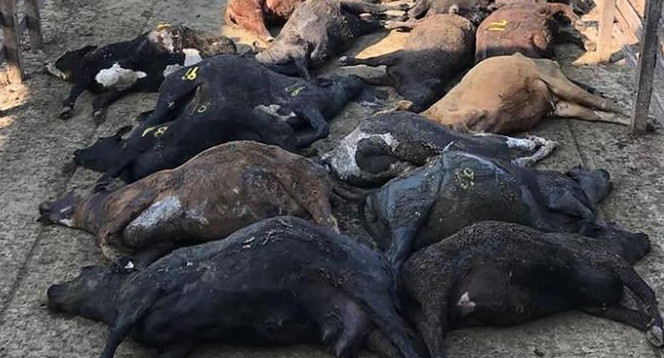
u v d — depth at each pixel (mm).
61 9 11031
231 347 6355
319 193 6895
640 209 7598
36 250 7324
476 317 6250
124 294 6168
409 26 10195
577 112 8633
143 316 6023
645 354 6277
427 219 6828
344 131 8664
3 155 8484
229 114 7715
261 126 7742
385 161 7598
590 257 6367
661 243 7207
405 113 7789
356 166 7656
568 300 6371
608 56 9719
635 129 8484
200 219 6793
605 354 6281
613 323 6484
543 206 7102
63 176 8195
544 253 6195
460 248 6219
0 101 9289
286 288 5980
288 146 7789
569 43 10023
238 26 10523
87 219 7281
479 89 8359
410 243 6715
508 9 9773
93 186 7715
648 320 6344
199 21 10734
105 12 10969
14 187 8062
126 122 8961
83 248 7312
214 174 6797
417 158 7516
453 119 8219
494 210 6793
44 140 8703
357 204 7539
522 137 8352
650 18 8016
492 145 7590
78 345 6465
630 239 7016
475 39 9625
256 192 6766
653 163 8148
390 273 6297
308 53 9523
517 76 8367
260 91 8359
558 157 8266
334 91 8812
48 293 6699
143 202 6867
